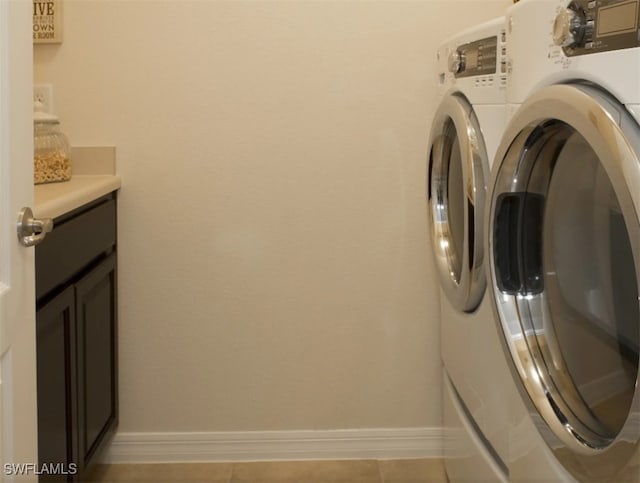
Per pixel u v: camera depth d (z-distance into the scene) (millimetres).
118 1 2445
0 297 1301
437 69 2389
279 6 2465
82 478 2070
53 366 1810
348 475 2508
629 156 1036
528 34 1428
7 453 1356
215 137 2500
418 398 2619
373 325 2590
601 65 1146
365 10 2477
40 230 1423
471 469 2006
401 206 2547
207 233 2531
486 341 1817
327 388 2607
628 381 1205
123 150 2488
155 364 2570
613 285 1246
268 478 2484
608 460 1147
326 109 2506
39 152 2219
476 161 1816
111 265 2416
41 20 2432
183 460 2602
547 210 1499
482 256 1817
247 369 2588
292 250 2551
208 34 2467
